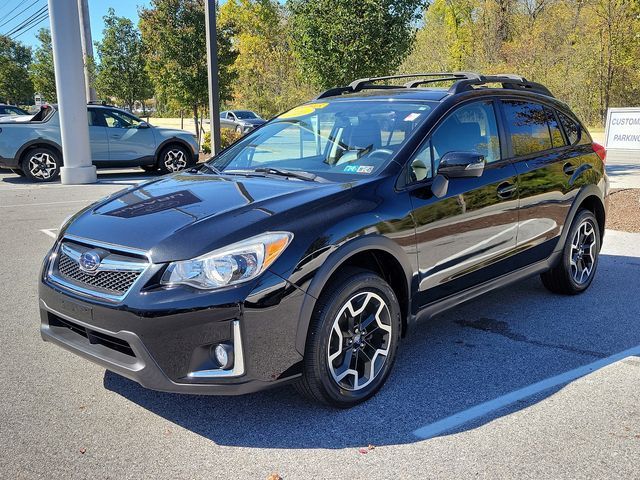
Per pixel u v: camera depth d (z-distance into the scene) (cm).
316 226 319
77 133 1333
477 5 3984
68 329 344
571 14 3488
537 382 378
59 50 1289
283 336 304
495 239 432
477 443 306
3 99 5616
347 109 450
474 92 448
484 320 492
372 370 352
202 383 293
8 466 286
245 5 4728
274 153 444
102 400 354
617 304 530
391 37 1245
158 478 278
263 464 289
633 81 3061
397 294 374
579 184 520
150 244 302
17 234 821
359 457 295
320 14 1257
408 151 384
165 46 1872
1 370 393
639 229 819
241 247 297
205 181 394
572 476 278
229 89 2016
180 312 286
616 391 365
